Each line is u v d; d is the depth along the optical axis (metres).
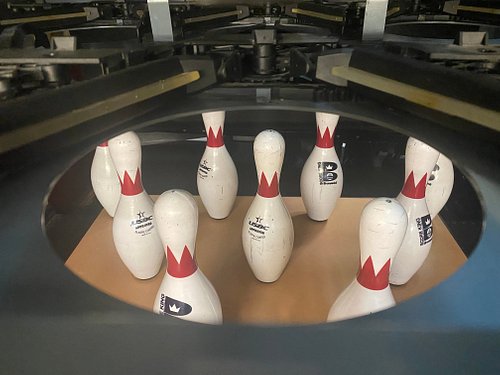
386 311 0.34
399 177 1.09
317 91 0.90
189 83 0.86
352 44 1.00
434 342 0.31
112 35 1.28
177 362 0.30
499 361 0.30
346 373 0.29
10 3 1.31
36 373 0.29
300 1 1.25
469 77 0.65
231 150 1.20
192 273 0.60
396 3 1.43
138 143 0.72
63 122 0.59
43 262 0.38
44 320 0.33
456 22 1.39
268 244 0.70
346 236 0.89
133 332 0.32
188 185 1.12
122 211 0.73
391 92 0.75
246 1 1.25
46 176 0.53
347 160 1.16
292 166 1.16
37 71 0.73
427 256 0.78
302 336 0.32
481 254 0.40
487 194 0.50
